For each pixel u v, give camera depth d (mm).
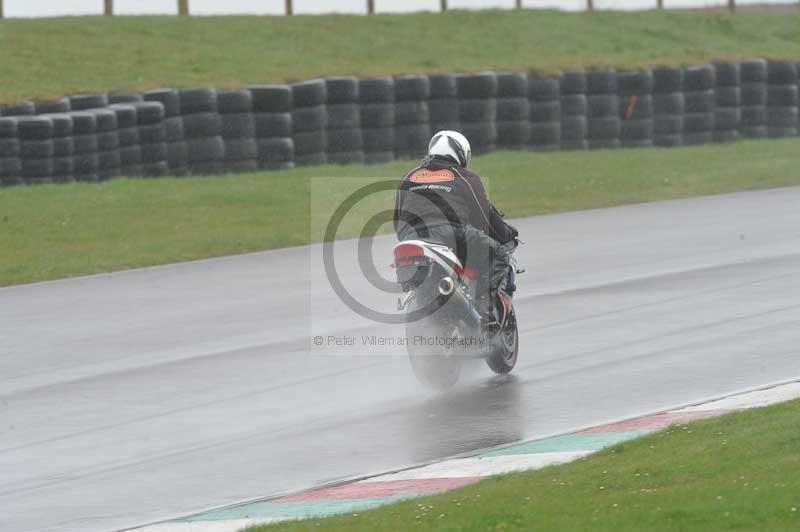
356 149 84688
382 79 85125
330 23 122625
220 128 80812
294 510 21969
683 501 18969
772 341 34406
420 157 86562
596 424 26797
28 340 38969
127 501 23203
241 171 81062
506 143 90562
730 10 150250
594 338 36062
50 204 66562
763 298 40875
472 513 19688
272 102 81750
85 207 66438
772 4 160750
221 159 80750
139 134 78000
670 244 53750
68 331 40125
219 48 108812
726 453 21812
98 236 60219
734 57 122562
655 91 96750
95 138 75062
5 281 50281
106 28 109750
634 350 34250
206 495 23359
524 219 63844
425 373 31125
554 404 28953
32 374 34406
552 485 21250
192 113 80250
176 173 79875
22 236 59906
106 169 75938
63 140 73500
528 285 45312
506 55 118312
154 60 102188
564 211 66750
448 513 19891
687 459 21750
